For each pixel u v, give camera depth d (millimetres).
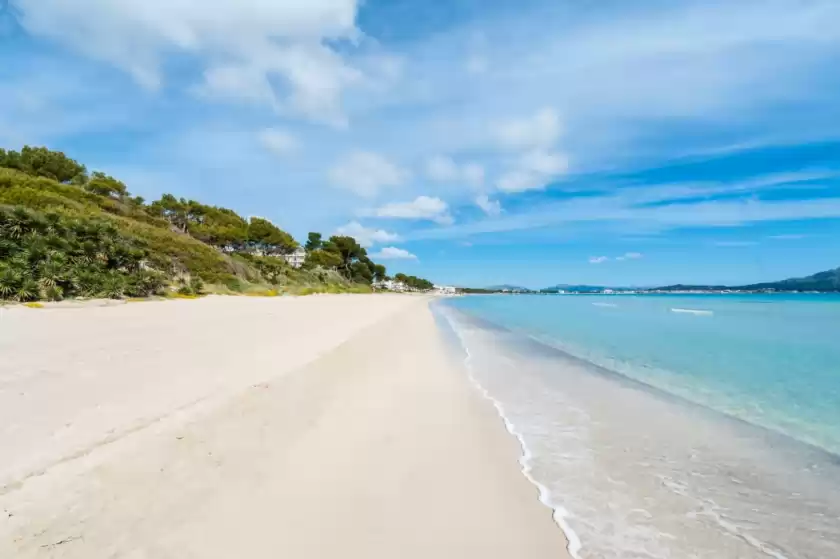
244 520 3787
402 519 4070
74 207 40938
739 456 5922
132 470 3881
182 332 13234
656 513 4438
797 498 4801
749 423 7320
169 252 43906
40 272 22594
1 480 3404
